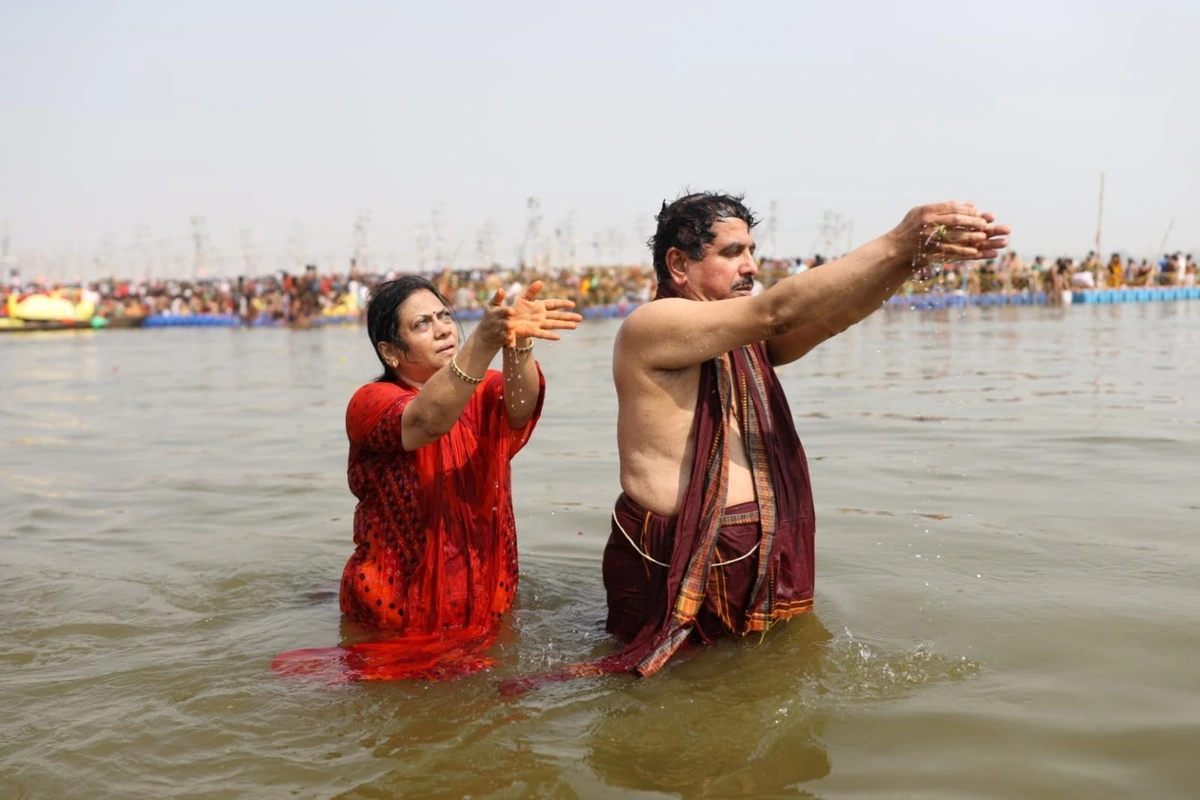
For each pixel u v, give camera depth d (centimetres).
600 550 486
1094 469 592
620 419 371
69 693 325
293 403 1132
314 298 3594
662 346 347
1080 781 248
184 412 1076
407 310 406
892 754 266
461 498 393
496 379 403
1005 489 550
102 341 2689
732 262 367
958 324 2200
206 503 610
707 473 354
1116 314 2497
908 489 561
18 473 727
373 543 395
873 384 1076
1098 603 368
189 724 299
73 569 473
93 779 268
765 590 353
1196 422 748
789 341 372
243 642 374
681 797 249
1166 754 260
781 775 258
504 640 372
